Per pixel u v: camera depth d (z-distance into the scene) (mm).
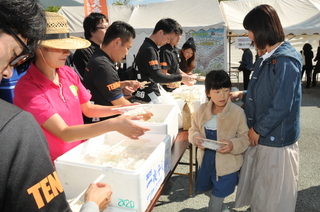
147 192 1112
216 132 1755
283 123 1608
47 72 1273
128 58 7660
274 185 1677
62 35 1198
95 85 1891
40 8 616
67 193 1176
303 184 2732
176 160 1563
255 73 1723
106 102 1965
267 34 1531
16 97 1198
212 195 1816
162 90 2240
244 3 9500
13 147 504
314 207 2348
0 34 536
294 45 11406
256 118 1708
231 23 8719
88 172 1098
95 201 853
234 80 11117
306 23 7785
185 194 2635
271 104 1555
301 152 3514
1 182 491
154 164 1176
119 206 1085
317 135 4109
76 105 1467
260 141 1681
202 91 2840
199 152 1905
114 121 1128
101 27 2732
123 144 1500
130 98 2877
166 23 2543
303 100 6770
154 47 2543
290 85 1491
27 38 598
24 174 521
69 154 1238
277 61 1526
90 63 1898
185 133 2076
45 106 1170
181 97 2543
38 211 546
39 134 578
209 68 9562
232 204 2445
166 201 2520
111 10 9547
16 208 517
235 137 1711
